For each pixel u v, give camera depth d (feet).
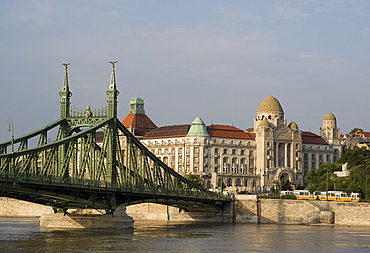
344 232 622.95
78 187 478.18
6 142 490.49
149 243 488.44
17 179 422.82
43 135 523.29
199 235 566.36
